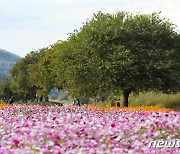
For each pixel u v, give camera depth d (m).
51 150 10.75
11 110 23.14
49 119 16.20
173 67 40.31
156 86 39.56
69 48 45.28
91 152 10.56
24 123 15.45
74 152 10.55
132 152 10.59
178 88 40.28
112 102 41.97
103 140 12.71
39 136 12.66
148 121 15.02
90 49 40.59
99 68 38.34
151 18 43.84
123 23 42.53
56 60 47.06
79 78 41.66
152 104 43.72
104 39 40.56
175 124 14.78
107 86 40.34
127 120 16.33
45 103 53.31
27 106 25.89
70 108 25.09
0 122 16.03
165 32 42.53
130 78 39.03
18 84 97.50
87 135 13.10
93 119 16.42
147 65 38.72
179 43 43.28
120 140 12.52
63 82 49.00
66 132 12.80
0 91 101.69
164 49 42.03
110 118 17.70
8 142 11.68
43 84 77.75
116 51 39.34
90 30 41.72
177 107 40.94
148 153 10.62
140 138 12.85
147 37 42.00
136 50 40.47
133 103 45.41
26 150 10.48
